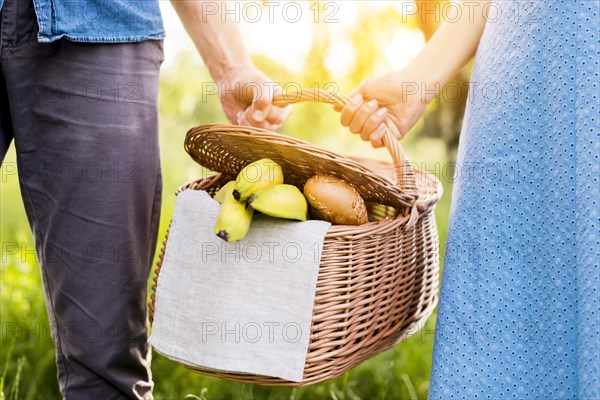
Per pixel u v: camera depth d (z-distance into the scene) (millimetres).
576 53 1093
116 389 1418
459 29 1394
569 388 1121
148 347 1469
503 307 1155
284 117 1625
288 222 1186
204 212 1221
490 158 1176
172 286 1220
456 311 1180
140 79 1345
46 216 1346
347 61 3867
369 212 1640
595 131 1062
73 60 1271
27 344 1949
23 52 1255
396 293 1275
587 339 1039
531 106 1146
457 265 1191
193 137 1304
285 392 1814
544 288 1138
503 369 1149
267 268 1162
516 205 1154
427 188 1484
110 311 1363
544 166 1136
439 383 1174
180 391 1837
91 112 1292
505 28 1197
